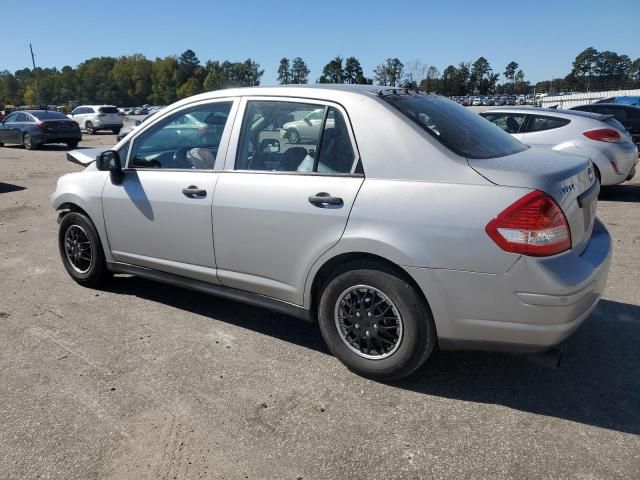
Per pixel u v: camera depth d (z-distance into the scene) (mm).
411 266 2891
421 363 3074
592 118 8398
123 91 128250
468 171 2852
